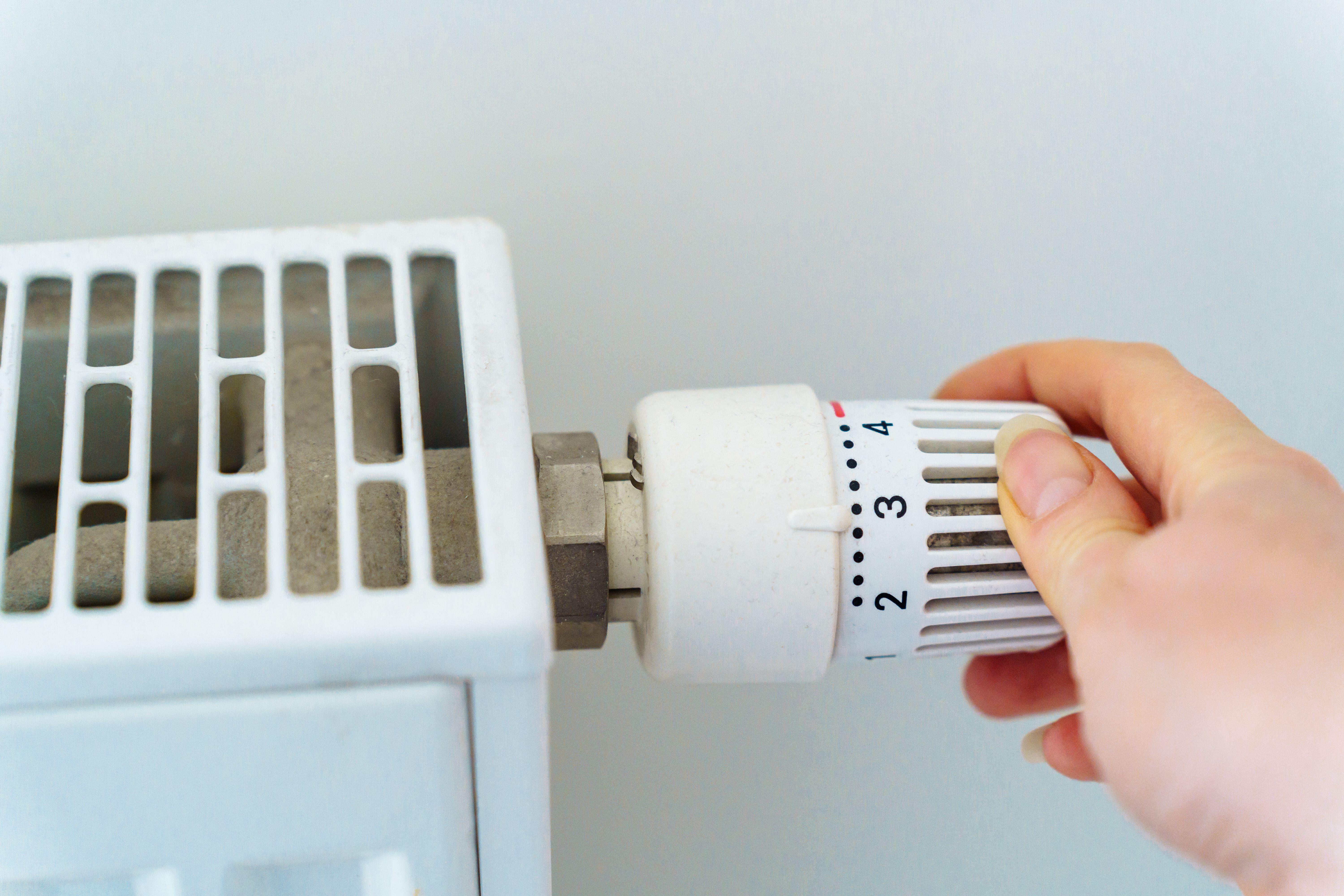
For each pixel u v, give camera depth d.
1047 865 0.48
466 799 0.22
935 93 0.44
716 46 0.43
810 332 0.46
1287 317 0.48
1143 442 0.30
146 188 0.41
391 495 0.26
